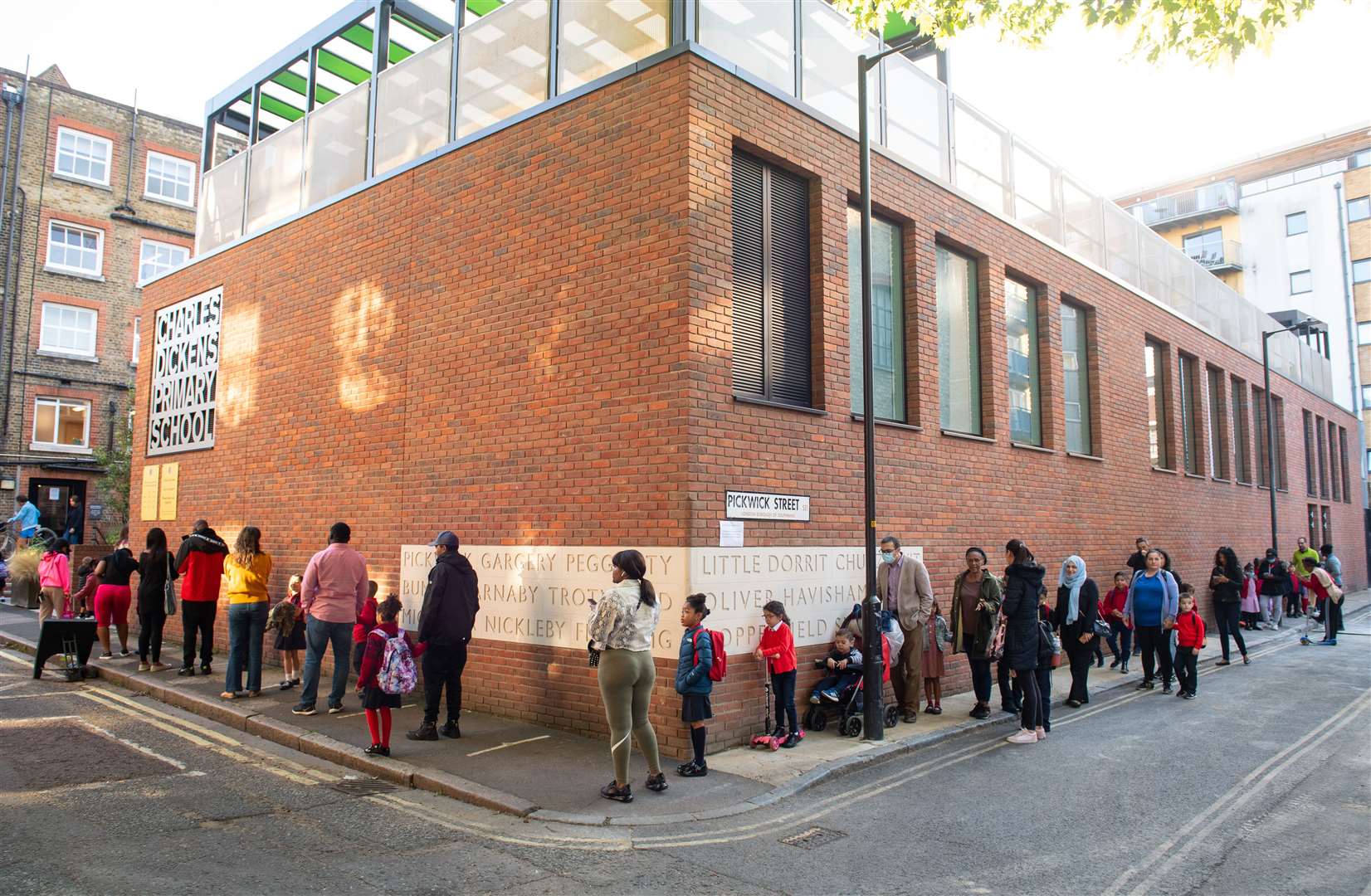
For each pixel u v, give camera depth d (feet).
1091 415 50.75
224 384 44.86
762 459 27.61
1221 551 47.29
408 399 34.09
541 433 29.01
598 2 29.53
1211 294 71.56
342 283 37.99
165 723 28.35
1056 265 47.57
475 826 18.83
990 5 27.68
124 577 39.70
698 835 18.40
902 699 30.42
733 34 28.89
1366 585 117.39
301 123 42.86
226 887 14.93
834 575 30.17
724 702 25.39
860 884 15.89
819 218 31.58
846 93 34.14
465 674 30.55
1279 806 20.84
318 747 24.77
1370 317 140.46
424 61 36.14
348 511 36.24
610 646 20.30
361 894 14.90
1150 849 17.81
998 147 44.60
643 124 27.17
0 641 45.85
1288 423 88.48
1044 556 43.78
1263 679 41.32
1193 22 26.50
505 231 31.07
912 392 36.35
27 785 20.71
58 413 80.28
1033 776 23.65
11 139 78.89
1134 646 43.62
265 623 31.65
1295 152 150.41
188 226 90.33
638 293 26.71
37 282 79.46
